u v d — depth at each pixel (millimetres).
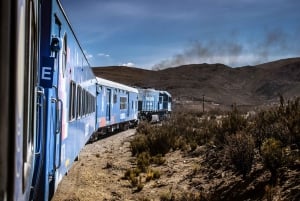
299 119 12820
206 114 44625
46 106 4809
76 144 9078
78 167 15602
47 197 5027
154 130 23516
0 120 1861
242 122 16422
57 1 5469
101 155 19531
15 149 1923
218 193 10508
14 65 1921
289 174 9859
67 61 6922
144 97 45125
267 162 10188
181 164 14898
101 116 24766
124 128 36875
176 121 27484
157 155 17031
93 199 10945
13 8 1926
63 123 6469
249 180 10578
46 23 4969
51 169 5355
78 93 9297
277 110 16094
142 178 13711
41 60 4695
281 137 12664
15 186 1958
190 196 10070
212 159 13875
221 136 15750
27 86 2529
